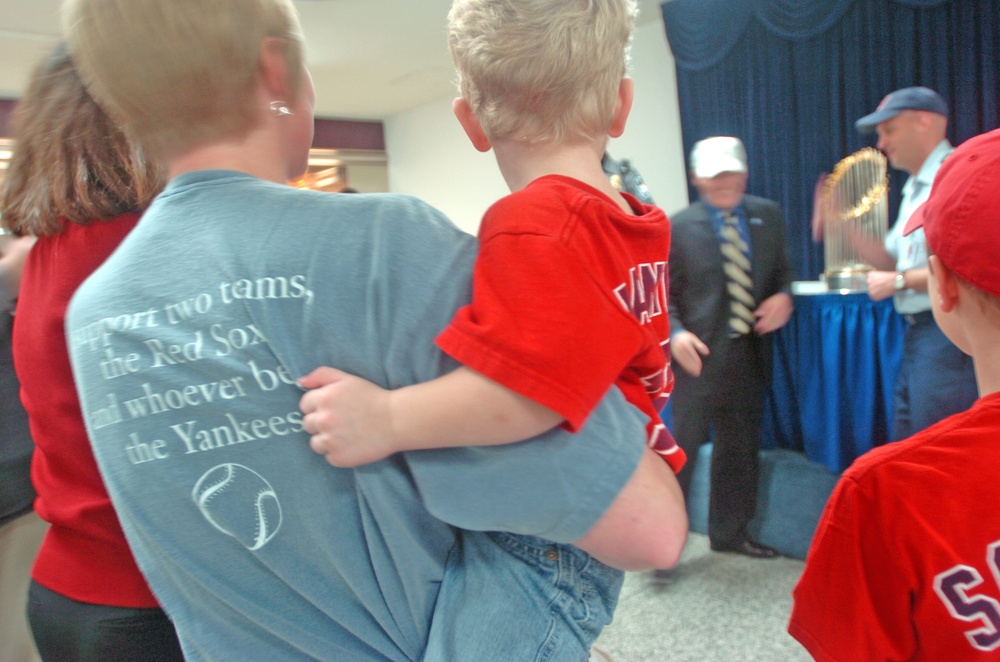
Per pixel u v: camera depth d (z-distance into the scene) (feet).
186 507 1.62
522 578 1.76
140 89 1.64
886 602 2.12
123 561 2.35
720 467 7.77
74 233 2.35
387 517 1.67
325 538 1.63
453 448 1.62
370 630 1.73
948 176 2.08
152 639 2.39
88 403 1.70
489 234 1.69
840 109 10.91
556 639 1.74
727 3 11.80
